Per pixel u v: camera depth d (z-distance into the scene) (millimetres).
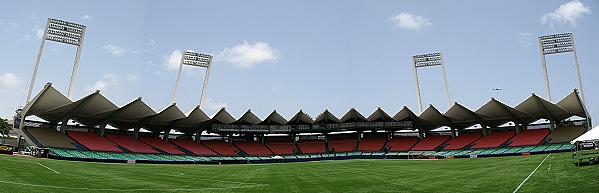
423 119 82062
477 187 20516
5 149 52094
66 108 62812
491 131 84688
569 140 68500
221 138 92688
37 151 52750
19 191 18234
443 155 72250
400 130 92688
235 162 71938
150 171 38094
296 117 83750
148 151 73062
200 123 81625
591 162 28328
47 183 22188
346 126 86750
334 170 40438
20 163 33781
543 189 18172
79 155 59094
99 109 65062
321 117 83438
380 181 26172
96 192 19984
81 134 70125
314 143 94188
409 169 38562
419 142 87188
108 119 71688
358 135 93688
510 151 68312
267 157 84688
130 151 70375
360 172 36031
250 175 34219
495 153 67125
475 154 68875
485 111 74125
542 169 28016
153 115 71125
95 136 71750
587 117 68062
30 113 62312
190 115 74250
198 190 21891
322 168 44906
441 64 84188
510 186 19953
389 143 89812
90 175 29516
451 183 23141
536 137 73625
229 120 80688
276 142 95062
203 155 79250
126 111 68250
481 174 28188
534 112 72625
